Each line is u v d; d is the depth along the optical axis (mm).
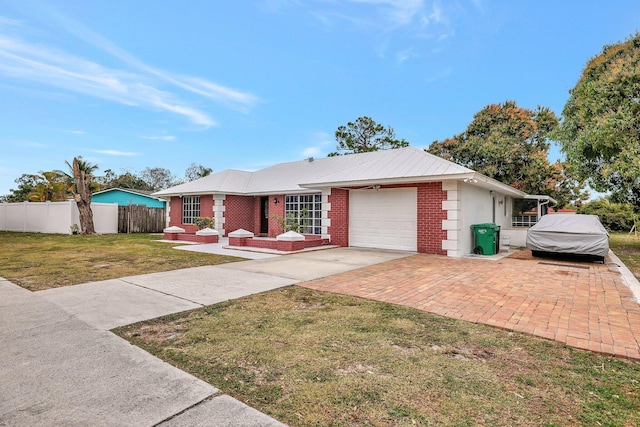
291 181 17531
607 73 12617
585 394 2773
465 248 11516
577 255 10133
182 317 4688
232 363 3281
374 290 6293
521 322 4504
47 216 20531
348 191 13648
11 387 2779
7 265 8883
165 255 11039
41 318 4574
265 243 12930
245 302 5469
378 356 3463
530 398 2701
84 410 2459
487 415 2463
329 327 4305
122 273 7879
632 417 2453
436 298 5738
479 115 26359
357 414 2465
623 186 14547
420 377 3029
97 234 19422
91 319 4551
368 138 33812
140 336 3971
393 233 12398
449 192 10992
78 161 19000
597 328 4289
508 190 14555
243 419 2377
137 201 27375
